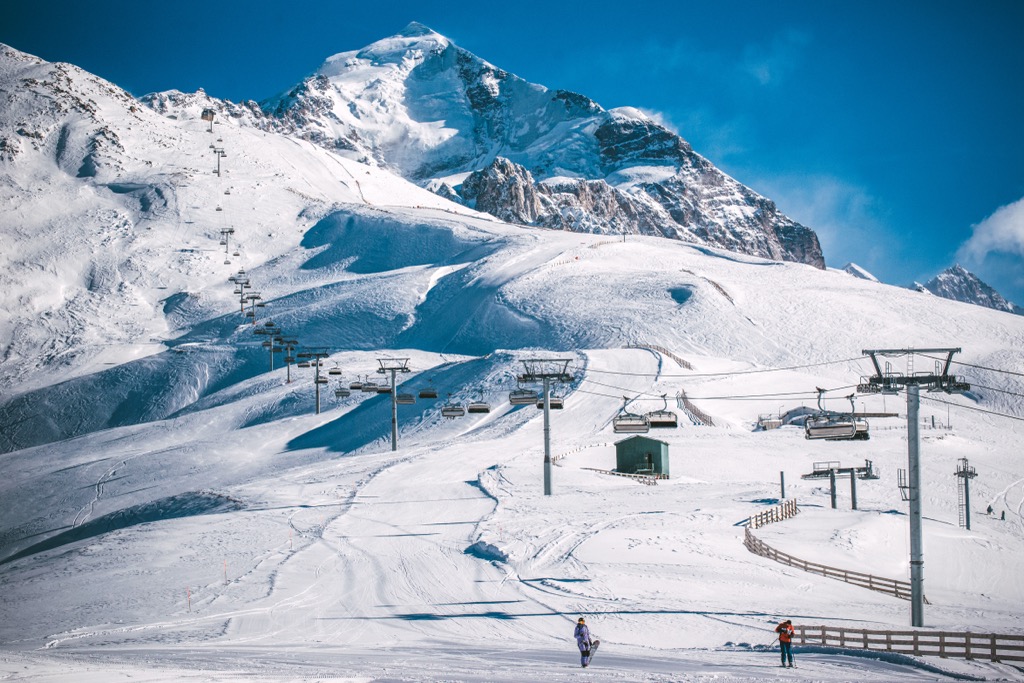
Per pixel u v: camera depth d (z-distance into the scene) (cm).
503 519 5812
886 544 5406
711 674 2570
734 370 12425
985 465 8575
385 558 5022
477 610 3956
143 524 6562
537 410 10331
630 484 7119
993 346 14662
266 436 11512
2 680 2172
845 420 4881
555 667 2762
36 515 9225
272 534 5825
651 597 4019
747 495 6625
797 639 3222
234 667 2662
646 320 15012
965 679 2511
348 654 3109
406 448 9250
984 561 5375
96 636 3800
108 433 13225
